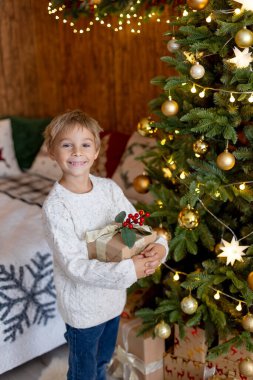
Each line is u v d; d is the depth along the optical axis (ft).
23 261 7.27
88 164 5.02
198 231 6.05
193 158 5.99
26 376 7.14
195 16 5.66
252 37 4.92
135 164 9.44
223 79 5.39
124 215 5.01
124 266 4.66
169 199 6.48
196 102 5.94
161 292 7.33
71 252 4.82
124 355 6.62
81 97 12.46
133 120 11.05
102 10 7.56
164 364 6.51
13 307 7.02
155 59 9.92
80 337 5.26
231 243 5.57
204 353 6.10
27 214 8.88
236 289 5.77
